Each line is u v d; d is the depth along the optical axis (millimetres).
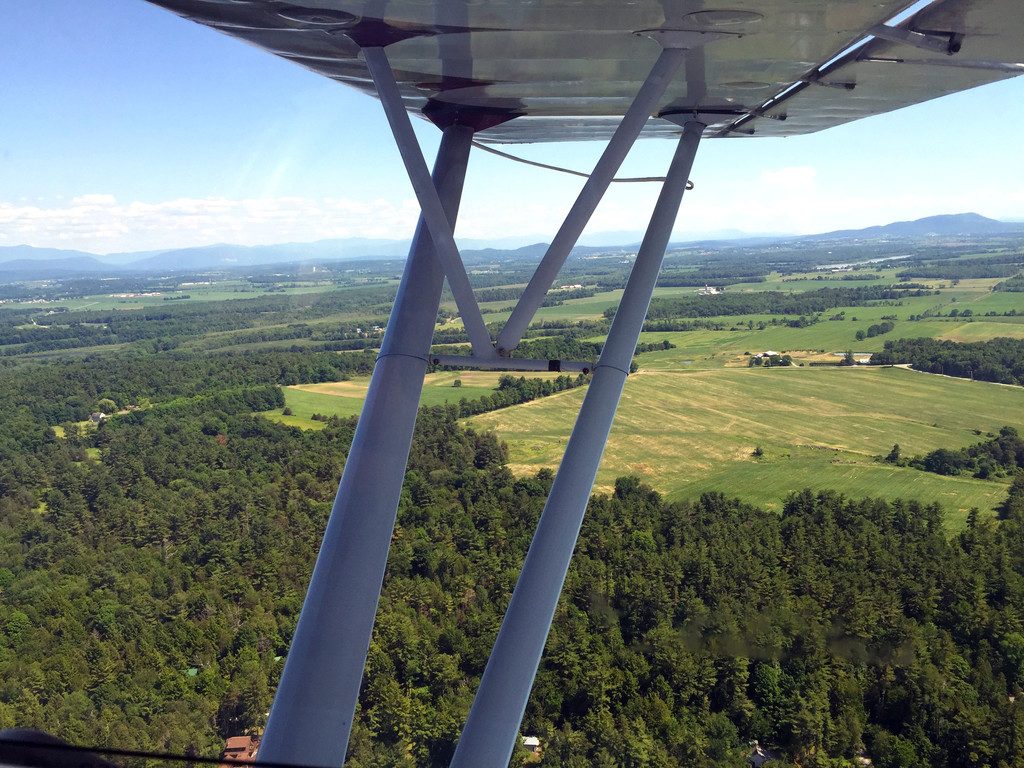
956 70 5219
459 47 4523
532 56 4738
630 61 4938
